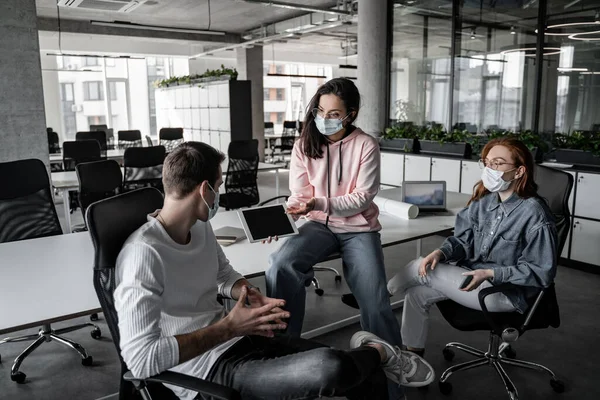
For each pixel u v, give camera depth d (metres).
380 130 7.42
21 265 2.21
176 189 1.51
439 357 2.83
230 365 1.56
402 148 6.50
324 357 1.47
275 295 2.11
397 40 7.52
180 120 12.91
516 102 6.73
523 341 3.01
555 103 6.23
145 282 1.40
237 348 1.64
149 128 15.38
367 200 2.25
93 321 3.35
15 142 4.82
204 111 11.53
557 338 3.05
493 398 2.41
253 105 13.41
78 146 6.48
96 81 14.22
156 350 1.34
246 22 11.76
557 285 4.02
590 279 4.17
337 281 4.05
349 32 12.66
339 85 2.23
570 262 4.48
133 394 1.54
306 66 18.58
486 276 2.18
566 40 6.04
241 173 5.52
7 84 4.71
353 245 2.29
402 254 4.89
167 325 1.53
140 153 5.00
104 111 14.51
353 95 2.26
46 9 9.79
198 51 14.56
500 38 6.76
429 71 7.67
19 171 3.05
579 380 2.56
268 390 1.49
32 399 2.45
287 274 2.12
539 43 6.04
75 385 2.57
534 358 2.80
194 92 11.88
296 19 11.13
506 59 6.76
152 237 1.48
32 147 4.92
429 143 6.14
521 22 6.51
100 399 2.37
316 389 1.45
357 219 2.32
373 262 2.23
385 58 7.33
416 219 3.05
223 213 3.23
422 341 2.63
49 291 1.88
